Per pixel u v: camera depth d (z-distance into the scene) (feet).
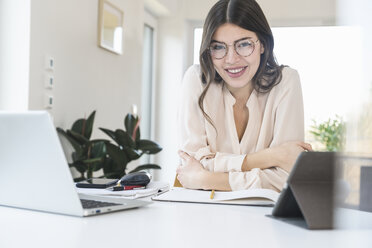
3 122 2.56
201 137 4.79
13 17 7.61
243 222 2.46
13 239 1.97
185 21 15.12
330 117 13.88
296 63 14.33
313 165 2.29
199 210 2.90
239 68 4.73
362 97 1.36
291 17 14.14
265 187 4.12
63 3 8.56
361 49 1.32
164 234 2.12
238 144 4.91
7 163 2.68
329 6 13.88
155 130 15.16
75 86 9.15
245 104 4.99
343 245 1.51
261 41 4.79
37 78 7.78
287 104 4.74
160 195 3.50
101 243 1.91
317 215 2.26
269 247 1.87
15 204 2.83
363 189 1.47
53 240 1.96
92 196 3.21
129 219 2.51
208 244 1.92
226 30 4.67
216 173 4.18
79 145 8.20
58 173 2.50
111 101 10.96
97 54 10.13
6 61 7.64
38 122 2.43
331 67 14.07
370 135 1.38
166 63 15.05
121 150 8.73
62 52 8.60
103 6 10.16
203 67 4.87
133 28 12.25
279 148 4.31
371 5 1.30
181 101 5.04
